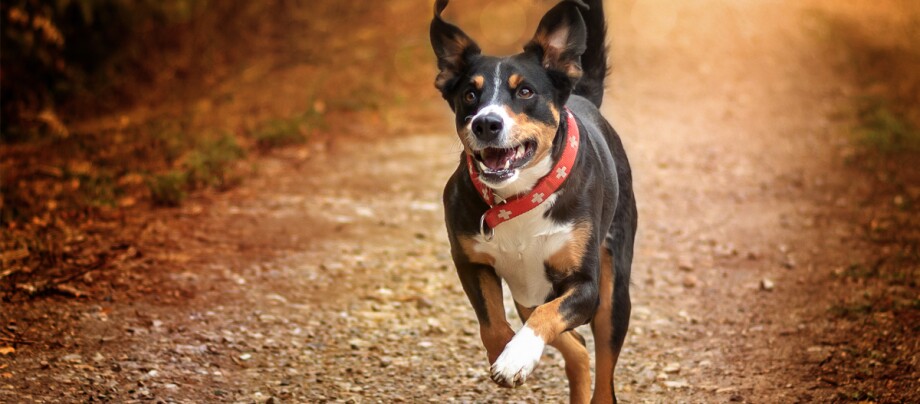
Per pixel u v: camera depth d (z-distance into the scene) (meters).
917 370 5.30
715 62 14.35
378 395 5.06
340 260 6.99
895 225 7.89
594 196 4.56
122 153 9.13
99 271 6.32
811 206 8.62
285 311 6.05
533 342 4.16
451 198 4.58
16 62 10.53
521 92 4.41
